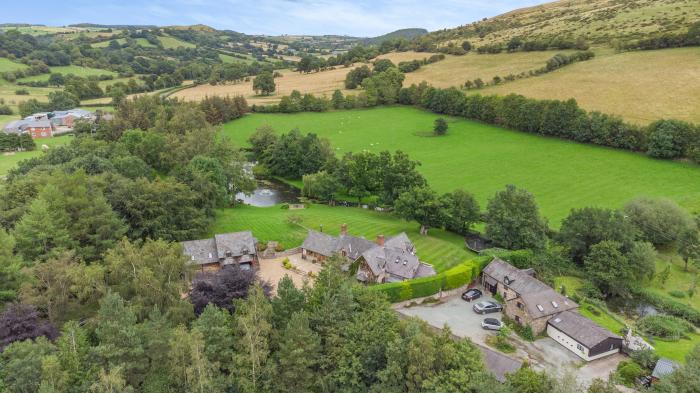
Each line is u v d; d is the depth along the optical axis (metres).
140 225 83.56
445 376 44.62
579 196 119.50
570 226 90.75
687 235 88.88
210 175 109.44
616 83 177.75
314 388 51.81
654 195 116.25
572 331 63.47
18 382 41.50
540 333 67.06
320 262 86.19
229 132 188.62
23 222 67.38
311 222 106.00
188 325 54.94
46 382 40.09
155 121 159.38
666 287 84.31
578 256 90.94
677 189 118.81
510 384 45.00
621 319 74.25
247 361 48.44
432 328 65.44
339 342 52.84
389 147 167.62
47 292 55.19
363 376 51.03
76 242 71.12
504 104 178.00
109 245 73.12
